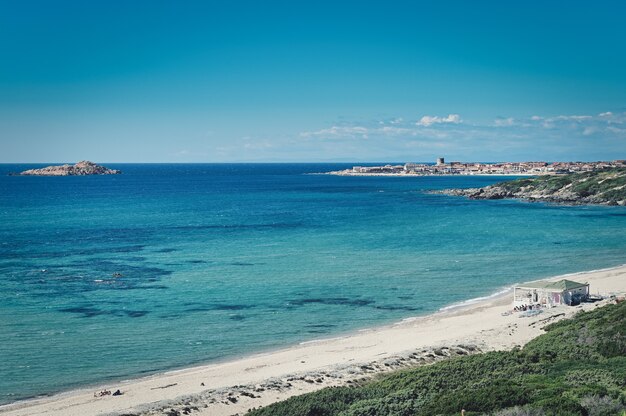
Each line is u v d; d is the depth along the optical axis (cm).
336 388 3538
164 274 7706
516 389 2809
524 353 3762
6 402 3744
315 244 10331
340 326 5462
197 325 5475
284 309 6038
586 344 3791
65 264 8388
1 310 5881
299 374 4075
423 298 6475
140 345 4897
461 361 3759
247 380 4041
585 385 2853
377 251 9544
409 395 3161
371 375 3991
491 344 4519
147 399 3738
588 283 6419
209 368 4362
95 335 5141
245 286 7019
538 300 5872
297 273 7775
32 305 6075
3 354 4638
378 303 6269
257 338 5109
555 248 9725
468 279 7400
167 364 4472
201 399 3675
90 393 3881
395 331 5216
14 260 8688
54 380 4138
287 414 3120
